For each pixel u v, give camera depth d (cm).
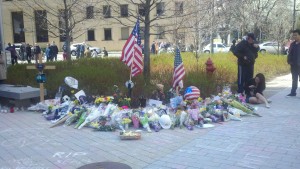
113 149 570
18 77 1188
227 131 666
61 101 877
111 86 998
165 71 1231
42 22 2125
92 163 506
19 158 533
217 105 795
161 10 1369
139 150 563
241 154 535
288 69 1800
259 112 826
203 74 1138
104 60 1595
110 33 5297
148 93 920
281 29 2645
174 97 844
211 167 483
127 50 877
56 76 1132
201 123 705
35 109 868
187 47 2053
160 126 693
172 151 555
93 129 694
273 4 3128
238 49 967
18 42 5166
